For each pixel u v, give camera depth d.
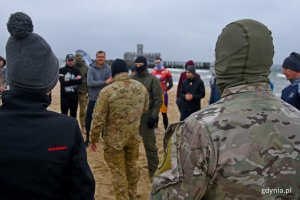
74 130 1.47
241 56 1.26
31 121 1.39
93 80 6.09
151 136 4.71
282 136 1.21
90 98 6.18
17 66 1.41
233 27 1.30
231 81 1.31
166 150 1.33
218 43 1.35
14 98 1.42
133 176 3.79
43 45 1.45
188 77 6.27
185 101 6.30
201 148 1.19
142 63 4.60
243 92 1.29
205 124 1.22
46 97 1.50
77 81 6.79
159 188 1.28
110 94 3.42
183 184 1.21
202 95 6.23
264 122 1.22
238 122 1.21
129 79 3.57
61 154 1.39
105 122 3.53
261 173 1.16
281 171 1.18
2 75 5.79
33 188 1.34
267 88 1.32
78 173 1.44
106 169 5.26
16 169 1.32
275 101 1.30
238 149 1.17
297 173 1.20
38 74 1.43
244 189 1.16
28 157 1.33
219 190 1.18
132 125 3.57
